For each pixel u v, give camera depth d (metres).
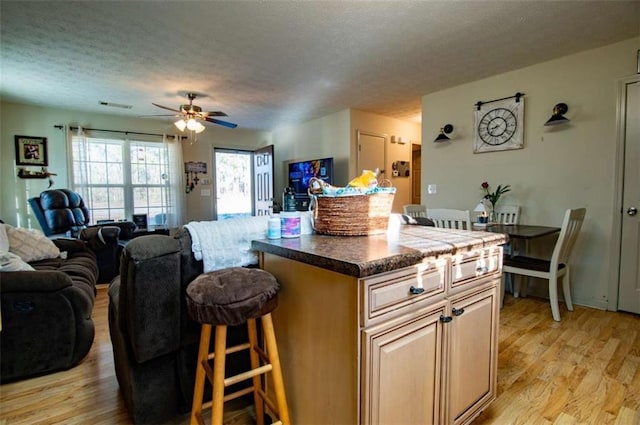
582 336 2.39
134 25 2.53
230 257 1.47
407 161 5.96
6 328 1.84
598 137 2.95
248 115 5.51
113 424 1.52
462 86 3.91
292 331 1.31
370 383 1.00
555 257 2.66
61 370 2.00
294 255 1.17
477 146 3.77
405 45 2.88
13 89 4.05
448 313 1.25
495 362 1.54
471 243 1.33
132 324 1.34
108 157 5.41
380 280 1.01
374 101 4.65
